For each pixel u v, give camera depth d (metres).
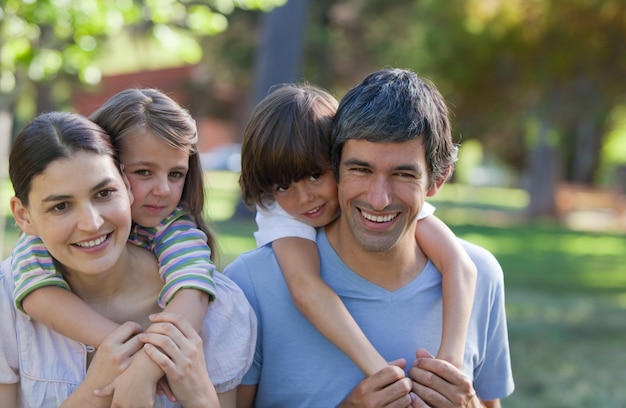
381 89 2.83
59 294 2.67
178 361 2.61
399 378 2.88
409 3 25.95
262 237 3.21
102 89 20.97
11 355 2.69
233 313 2.89
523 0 15.35
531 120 20.95
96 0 6.78
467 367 3.14
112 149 2.68
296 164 3.06
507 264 15.11
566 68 15.68
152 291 2.85
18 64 7.02
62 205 2.55
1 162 7.72
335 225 3.19
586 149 36.06
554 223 25.73
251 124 3.19
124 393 2.56
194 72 27.45
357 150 2.83
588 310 10.64
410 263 3.11
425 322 3.11
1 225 7.94
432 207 3.30
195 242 2.90
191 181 3.05
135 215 2.91
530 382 7.16
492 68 16.86
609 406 6.59
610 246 19.16
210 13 7.69
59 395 2.67
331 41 26.48
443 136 2.90
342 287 3.10
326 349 3.08
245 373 2.96
